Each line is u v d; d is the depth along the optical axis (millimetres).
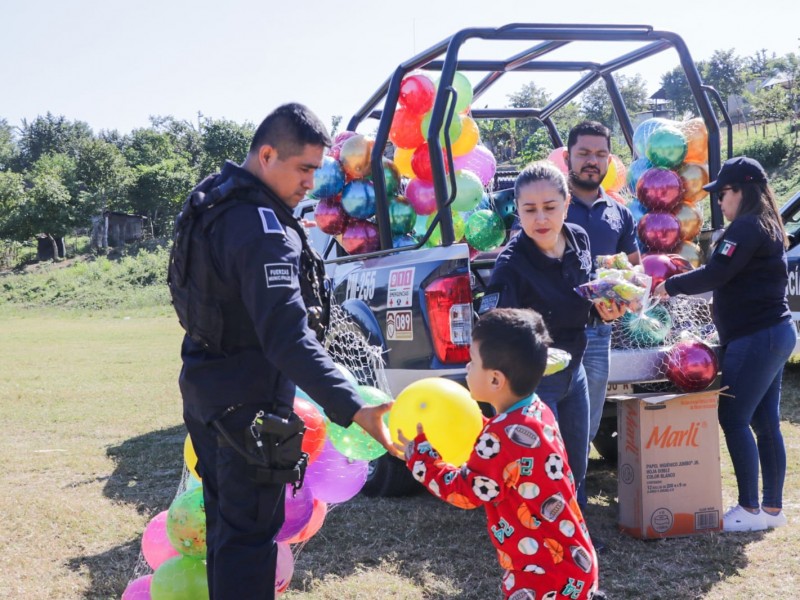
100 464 6219
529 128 24641
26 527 4684
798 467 5363
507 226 5070
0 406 8977
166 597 2721
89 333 20625
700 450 4191
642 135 5238
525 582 2252
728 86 63250
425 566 3926
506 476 2223
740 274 4141
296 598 3594
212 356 2428
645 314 4387
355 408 2211
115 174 68000
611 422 5641
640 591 3555
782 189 30391
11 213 59969
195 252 2344
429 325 4328
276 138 2357
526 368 2258
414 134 4812
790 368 8961
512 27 4438
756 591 3529
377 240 5016
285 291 2252
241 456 2420
